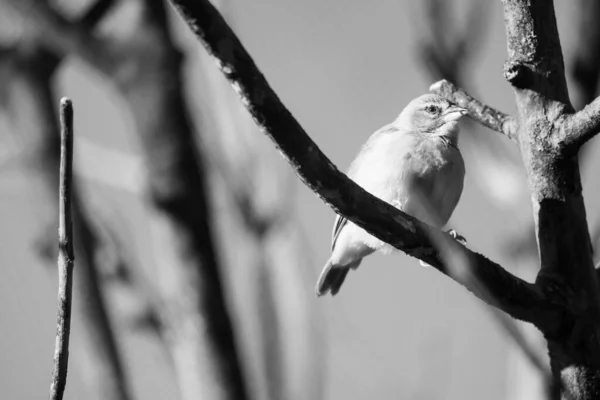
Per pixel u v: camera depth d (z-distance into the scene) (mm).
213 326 8680
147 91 8859
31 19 8898
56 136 9602
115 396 8586
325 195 5855
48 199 9406
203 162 9180
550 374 6258
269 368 9938
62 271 5223
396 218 6027
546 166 6371
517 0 6453
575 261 6316
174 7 4988
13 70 9508
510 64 6426
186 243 8703
